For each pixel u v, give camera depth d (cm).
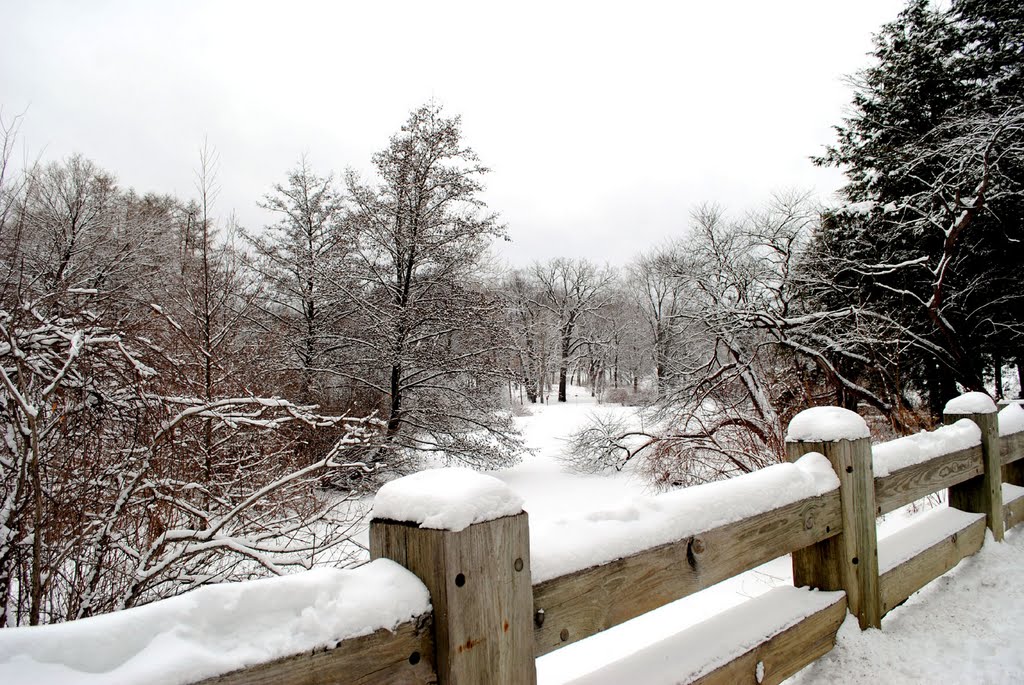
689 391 1195
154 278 1126
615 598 127
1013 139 957
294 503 525
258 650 76
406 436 1314
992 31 1141
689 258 1379
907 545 257
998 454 320
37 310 429
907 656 198
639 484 1215
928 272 1139
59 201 1068
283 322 1406
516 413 2827
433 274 1438
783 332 1127
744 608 185
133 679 65
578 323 5091
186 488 458
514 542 104
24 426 340
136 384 435
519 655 102
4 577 320
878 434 941
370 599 88
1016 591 255
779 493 180
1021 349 1127
